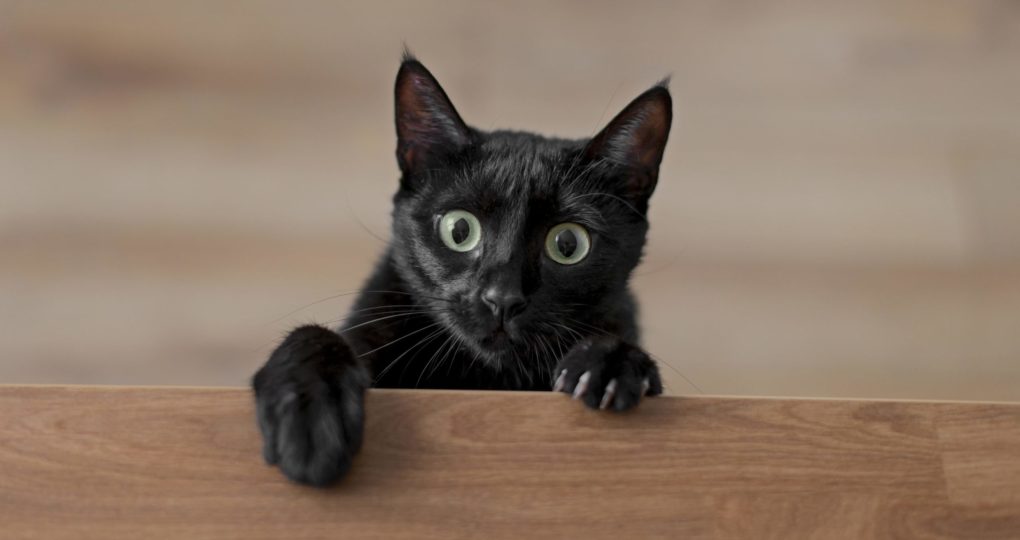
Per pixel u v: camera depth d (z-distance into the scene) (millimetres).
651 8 1093
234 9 1063
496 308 797
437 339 835
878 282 1068
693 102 1083
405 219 845
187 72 1054
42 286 1015
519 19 1083
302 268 1035
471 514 713
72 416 711
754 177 1079
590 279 826
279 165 1049
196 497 708
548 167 834
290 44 1064
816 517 724
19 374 1001
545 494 717
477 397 722
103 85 1045
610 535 716
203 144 1046
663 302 1057
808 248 1068
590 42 1084
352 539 708
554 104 1074
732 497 722
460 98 1069
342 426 711
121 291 1020
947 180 1085
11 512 705
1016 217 1080
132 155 1038
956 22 1104
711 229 1068
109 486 708
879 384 1053
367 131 1059
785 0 1101
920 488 729
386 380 839
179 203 1035
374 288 852
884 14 1104
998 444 735
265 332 1021
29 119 1033
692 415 727
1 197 1021
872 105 1093
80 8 1051
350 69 1065
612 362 735
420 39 1074
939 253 1072
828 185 1079
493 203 820
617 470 720
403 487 713
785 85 1091
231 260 1032
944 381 1055
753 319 1058
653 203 1069
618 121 846
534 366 822
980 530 729
